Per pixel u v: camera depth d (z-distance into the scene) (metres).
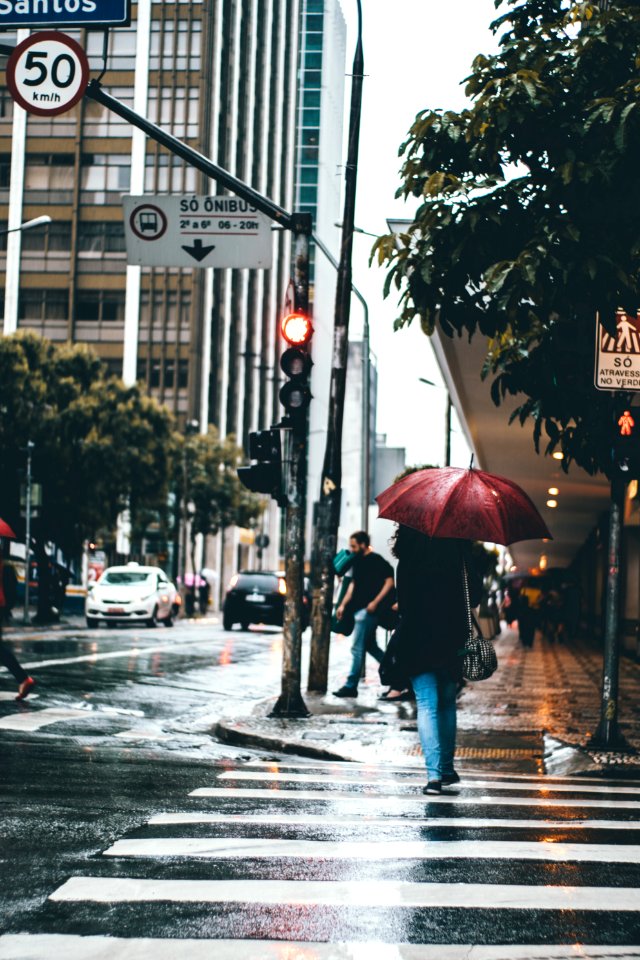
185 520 55.47
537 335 10.20
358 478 119.75
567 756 10.05
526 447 32.62
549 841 6.30
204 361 75.25
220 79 78.25
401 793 7.98
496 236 9.19
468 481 8.13
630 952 4.34
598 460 10.70
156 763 9.02
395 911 4.81
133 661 19.98
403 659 8.12
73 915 4.64
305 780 8.48
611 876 5.51
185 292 73.69
